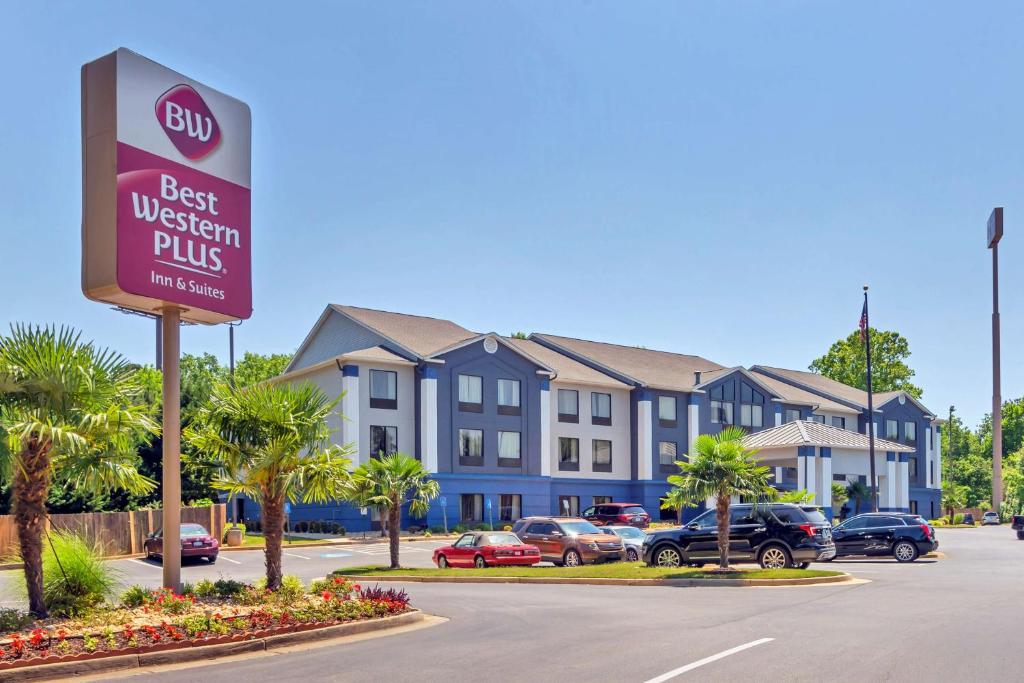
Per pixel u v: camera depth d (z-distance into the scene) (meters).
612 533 31.52
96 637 12.19
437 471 49.69
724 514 24.41
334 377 49.12
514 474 53.03
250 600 15.57
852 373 95.62
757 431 64.50
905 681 9.91
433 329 55.75
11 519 36.25
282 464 17.11
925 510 75.12
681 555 26.25
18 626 12.98
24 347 13.63
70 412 13.74
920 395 95.00
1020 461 89.19
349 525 47.59
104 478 14.42
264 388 17.17
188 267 16.03
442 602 18.91
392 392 49.78
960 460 104.81
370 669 11.07
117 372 14.59
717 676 10.20
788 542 25.42
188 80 16.33
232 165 17.05
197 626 12.89
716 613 16.09
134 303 15.81
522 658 11.63
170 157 15.88
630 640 12.95
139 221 15.26
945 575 24.58
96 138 15.28
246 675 10.85
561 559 30.69
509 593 21.11
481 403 52.16
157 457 48.12
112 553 38.25
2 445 13.01
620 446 59.53
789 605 17.23
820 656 11.40
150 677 10.85
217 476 17.45
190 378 53.12
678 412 61.34
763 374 73.94
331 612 14.65
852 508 57.44
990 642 12.44
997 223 46.88
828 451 46.94
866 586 21.19
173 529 16.02
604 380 58.00
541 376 54.97
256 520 51.12
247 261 17.23
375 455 48.50
